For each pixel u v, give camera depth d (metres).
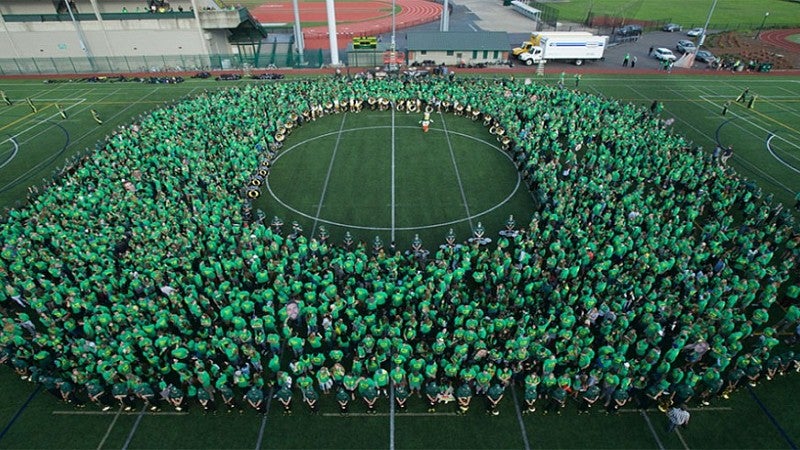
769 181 34.22
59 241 24.16
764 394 18.69
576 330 19.16
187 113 40.38
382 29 89.44
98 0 64.81
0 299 21.66
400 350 18.00
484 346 18.16
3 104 50.59
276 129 39.53
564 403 18.23
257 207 31.17
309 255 24.64
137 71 64.62
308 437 17.16
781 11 100.06
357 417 17.89
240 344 19.06
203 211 26.39
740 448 16.77
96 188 29.53
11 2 63.06
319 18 99.44
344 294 21.36
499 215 30.28
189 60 65.00
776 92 53.69
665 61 63.22
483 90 46.47
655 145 33.88
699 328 18.70
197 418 17.77
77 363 18.08
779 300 23.02
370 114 46.06
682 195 28.98
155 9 64.75
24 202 31.66
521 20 96.94
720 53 70.12
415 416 17.95
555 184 29.70
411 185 33.78
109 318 19.42
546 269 22.91
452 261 23.61
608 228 26.33
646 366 17.42
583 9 103.31
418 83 50.50
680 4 107.81
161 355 18.41
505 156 37.88
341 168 36.09
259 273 21.69
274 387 18.91
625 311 20.56
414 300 20.73
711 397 18.36
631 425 17.55
